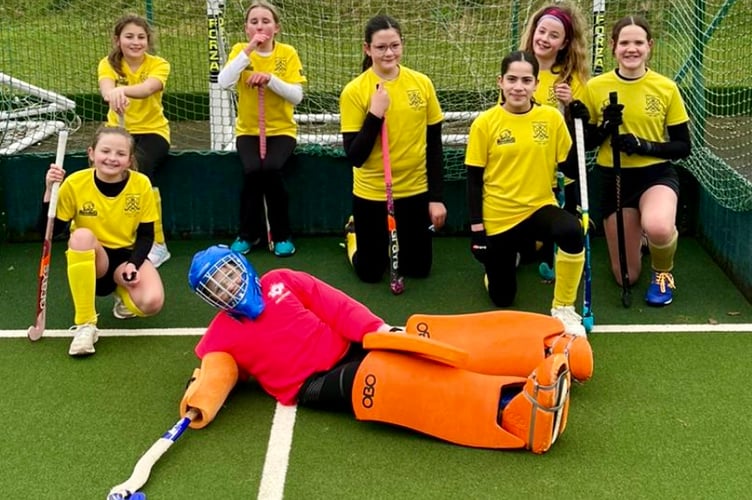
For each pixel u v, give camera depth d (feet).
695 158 18.63
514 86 14.35
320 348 11.75
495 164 14.82
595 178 18.99
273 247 18.42
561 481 10.16
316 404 11.68
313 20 24.48
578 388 12.37
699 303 15.58
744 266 15.85
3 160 18.88
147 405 12.07
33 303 15.85
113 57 18.29
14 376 12.92
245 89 18.13
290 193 19.30
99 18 27.20
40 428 11.48
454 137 21.06
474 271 17.39
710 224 17.89
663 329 14.42
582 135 14.69
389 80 15.98
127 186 14.28
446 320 12.34
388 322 15.07
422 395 10.88
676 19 20.80
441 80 23.94
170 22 26.66
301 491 10.03
